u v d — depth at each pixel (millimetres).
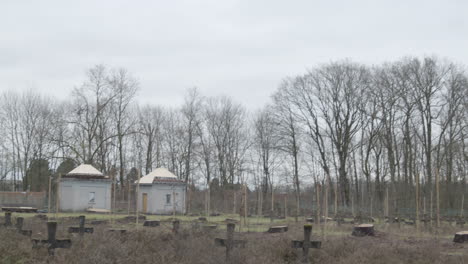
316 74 58906
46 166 68812
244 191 30078
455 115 51938
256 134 70125
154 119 70938
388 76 53469
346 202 58000
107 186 51312
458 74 50750
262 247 18016
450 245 22547
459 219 43344
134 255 16078
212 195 60688
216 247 17672
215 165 69625
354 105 57375
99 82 63094
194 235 20750
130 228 27250
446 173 58938
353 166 66750
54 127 64062
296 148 62750
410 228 31047
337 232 28234
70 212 47844
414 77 51625
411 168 54781
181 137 69688
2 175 67750
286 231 27562
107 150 67812
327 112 58938
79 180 49812
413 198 57000
